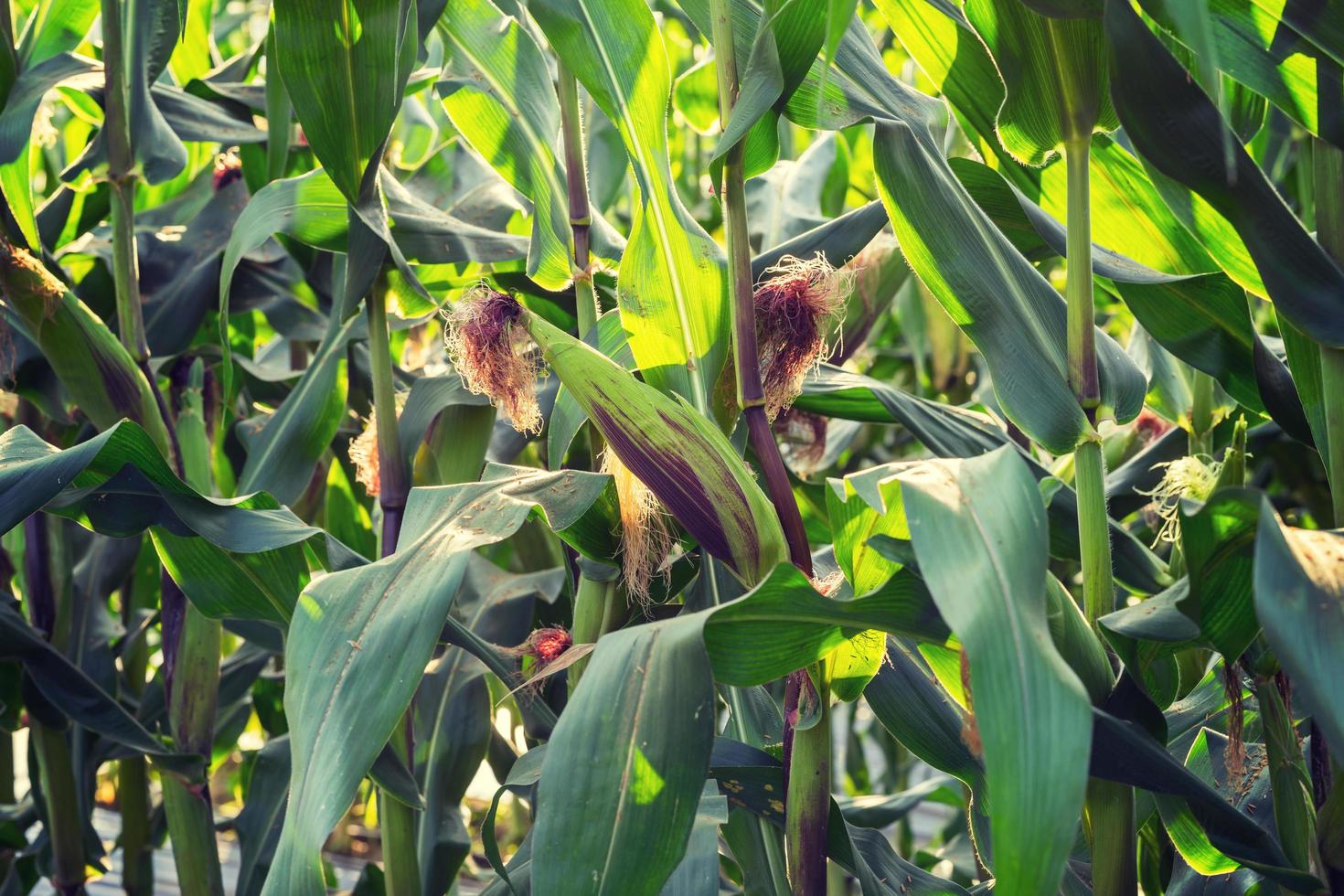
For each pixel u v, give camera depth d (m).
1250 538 1.57
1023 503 1.55
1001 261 1.77
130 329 2.05
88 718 2.13
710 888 1.80
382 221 1.94
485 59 2.01
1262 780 1.91
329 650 1.68
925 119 1.90
